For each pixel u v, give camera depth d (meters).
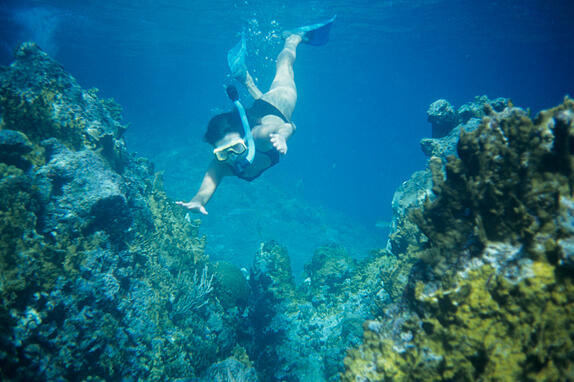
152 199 7.73
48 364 3.54
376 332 2.62
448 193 2.57
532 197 2.01
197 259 8.18
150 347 5.11
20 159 4.61
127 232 5.82
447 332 1.98
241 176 3.69
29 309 3.63
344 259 8.12
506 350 1.72
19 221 3.99
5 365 3.18
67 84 6.51
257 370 6.84
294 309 7.53
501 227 2.10
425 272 2.44
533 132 2.21
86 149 5.55
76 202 4.82
